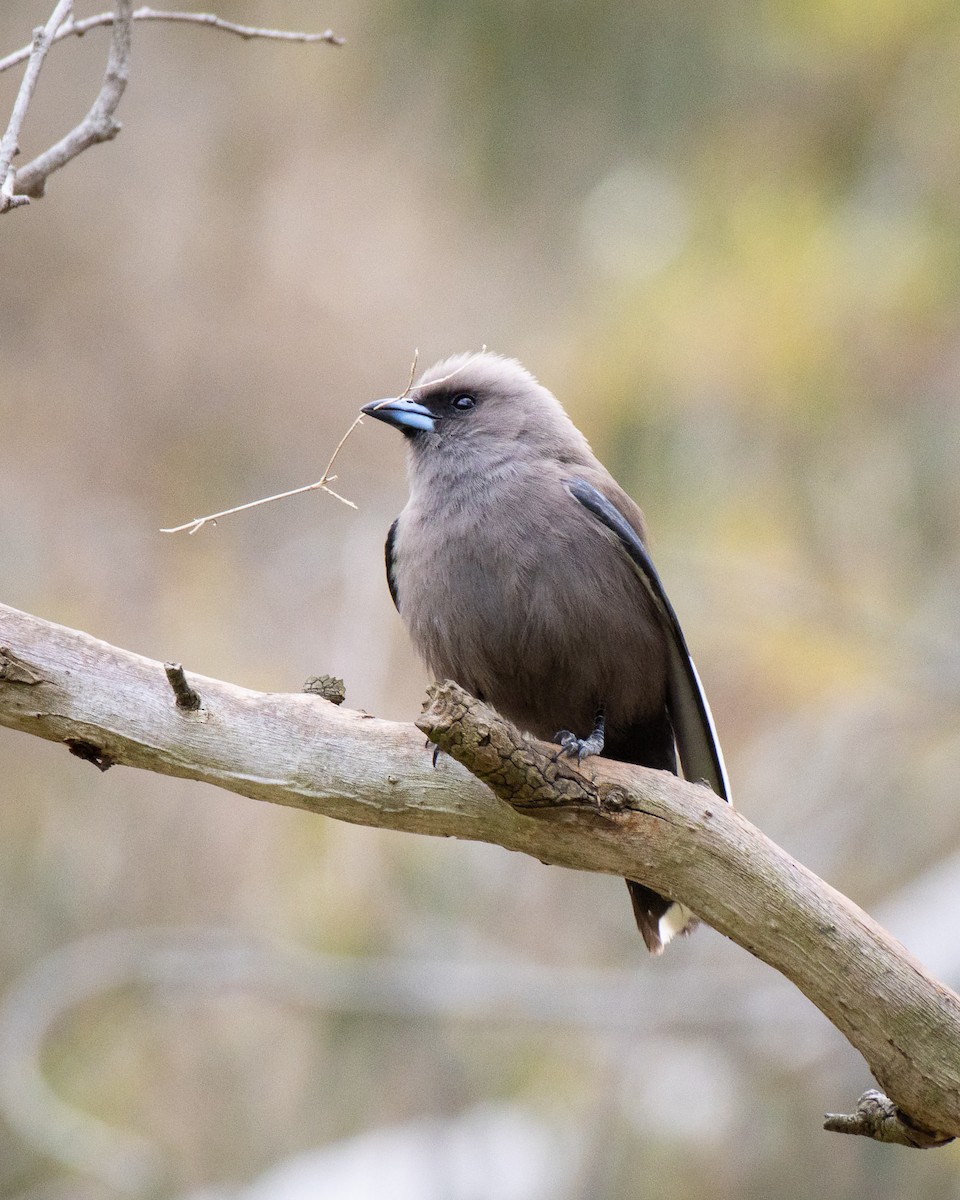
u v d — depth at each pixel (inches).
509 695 343.6
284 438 600.1
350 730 277.9
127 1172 464.1
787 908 269.9
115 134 277.0
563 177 554.6
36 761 536.1
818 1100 498.3
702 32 535.2
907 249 516.1
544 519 331.9
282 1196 476.1
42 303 597.9
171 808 532.7
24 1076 473.4
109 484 585.9
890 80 528.7
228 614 566.6
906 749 538.3
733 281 520.4
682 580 535.2
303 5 575.8
